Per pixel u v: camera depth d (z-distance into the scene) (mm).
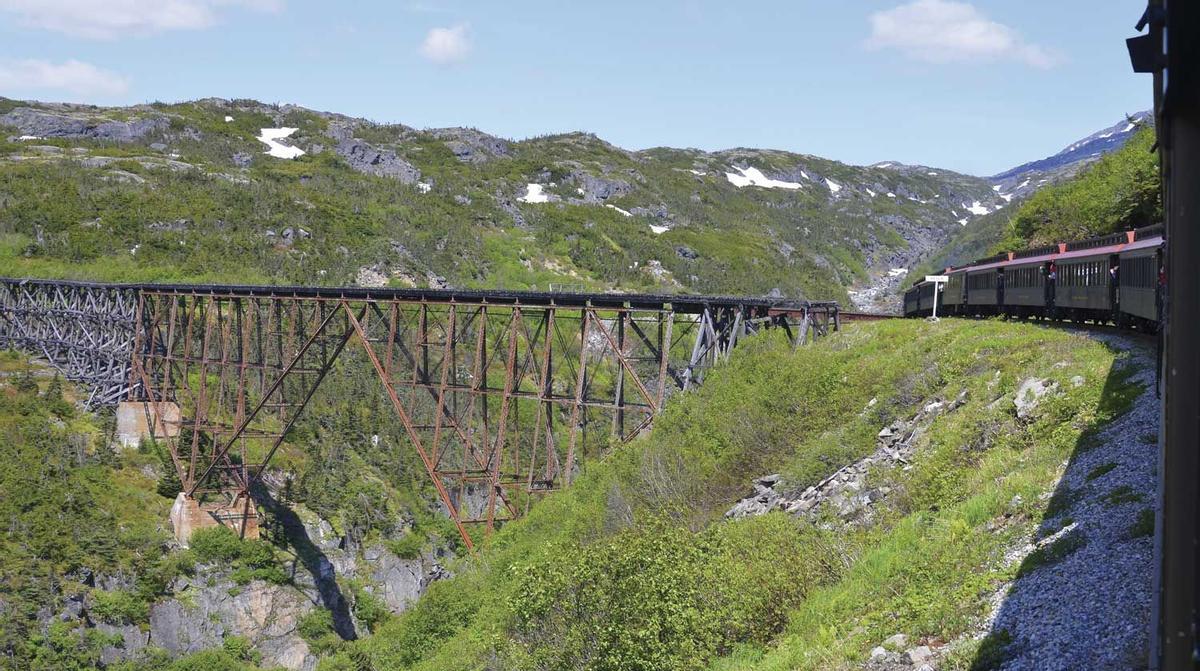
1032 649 13906
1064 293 41281
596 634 22859
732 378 43750
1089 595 14352
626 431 79812
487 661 31641
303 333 72500
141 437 85438
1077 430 22688
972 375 31828
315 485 91312
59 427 84562
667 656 21766
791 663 18828
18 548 71188
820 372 40969
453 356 53500
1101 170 93188
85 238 130750
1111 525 16203
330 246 148375
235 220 147000
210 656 70938
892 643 17000
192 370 95500
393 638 47125
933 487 25078
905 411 33125
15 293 99812
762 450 38500
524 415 91188
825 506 29141
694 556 24312
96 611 69938
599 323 47406
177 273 124688
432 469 52125
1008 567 17359
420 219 176750
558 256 186375
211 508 81250
